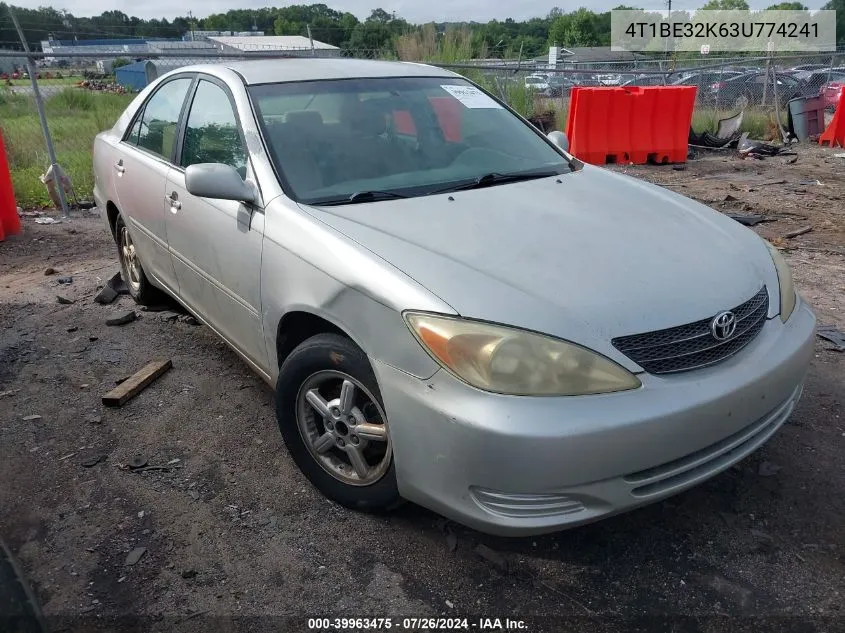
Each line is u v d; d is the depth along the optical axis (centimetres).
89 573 255
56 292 542
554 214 292
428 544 266
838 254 611
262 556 262
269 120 328
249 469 315
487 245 259
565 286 236
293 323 295
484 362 215
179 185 371
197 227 350
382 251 253
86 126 1208
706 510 283
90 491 301
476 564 257
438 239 262
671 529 273
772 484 298
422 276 237
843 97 1209
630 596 242
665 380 226
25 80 1534
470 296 228
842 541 266
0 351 435
